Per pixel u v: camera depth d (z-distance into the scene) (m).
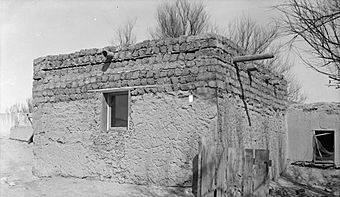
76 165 9.54
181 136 8.12
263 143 10.87
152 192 7.93
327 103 13.30
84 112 9.59
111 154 9.03
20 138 18.25
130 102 8.88
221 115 8.02
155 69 8.63
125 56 9.10
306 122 13.45
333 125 13.01
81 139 9.54
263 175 8.41
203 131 7.87
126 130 8.91
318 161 13.24
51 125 10.11
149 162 8.47
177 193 7.81
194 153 7.93
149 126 8.55
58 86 10.13
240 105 9.19
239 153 7.88
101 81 9.39
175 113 8.25
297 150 13.48
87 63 9.71
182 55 8.35
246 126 9.54
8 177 9.85
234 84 8.84
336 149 12.88
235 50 9.04
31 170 10.86
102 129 9.29
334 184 11.62
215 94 7.86
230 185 7.55
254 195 8.16
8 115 23.53
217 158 7.41
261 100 10.88
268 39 21.30
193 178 7.89
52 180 9.45
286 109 13.75
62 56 10.16
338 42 5.47
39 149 10.27
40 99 10.43
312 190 10.59
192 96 8.09
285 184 11.27
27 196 7.90
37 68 10.61
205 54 8.07
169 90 8.38
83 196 7.83
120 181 8.81
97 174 9.17
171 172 8.16
